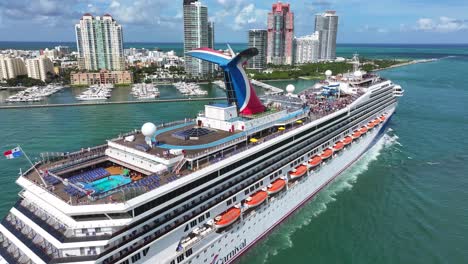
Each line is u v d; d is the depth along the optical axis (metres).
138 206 36.44
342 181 82.56
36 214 39.78
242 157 51.03
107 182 46.75
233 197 51.16
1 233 41.31
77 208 34.81
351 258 54.84
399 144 110.44
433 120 140.50
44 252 36.31
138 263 39.28
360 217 66.56
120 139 57.75
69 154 53.09
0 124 141.50
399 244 58.22
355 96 96.81
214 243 47.34
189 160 46.28
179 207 42.47
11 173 86.12
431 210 69.06
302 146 68.56
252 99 68.06
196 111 174.12
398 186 79.75
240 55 60.56
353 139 89.81
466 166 91.56
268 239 59.69
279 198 60.75
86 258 34.78
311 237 60.22
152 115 163.25
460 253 55.75
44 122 146.12
